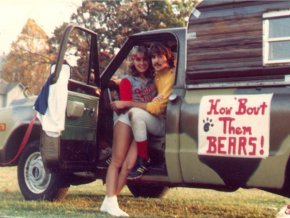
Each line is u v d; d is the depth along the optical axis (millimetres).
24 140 5742
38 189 5773
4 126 6129
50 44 13102
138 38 5656
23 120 5992
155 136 5074
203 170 4625
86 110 5637
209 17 4770
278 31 4426
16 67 14391
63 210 5012
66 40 5355
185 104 4758
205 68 4754
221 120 4535
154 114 4973
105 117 5762
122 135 4992
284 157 4242
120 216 4766
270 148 4297
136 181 5090
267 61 4449
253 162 4367
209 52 4746
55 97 5230
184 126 4727
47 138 5316
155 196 6797
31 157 5832
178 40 5082
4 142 6098
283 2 4410
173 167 4777
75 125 5516
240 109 4453
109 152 5637
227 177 4520
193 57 4828
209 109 4605
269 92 4406
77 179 5930
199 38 4809
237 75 4586
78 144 5555
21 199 5867
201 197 7008
